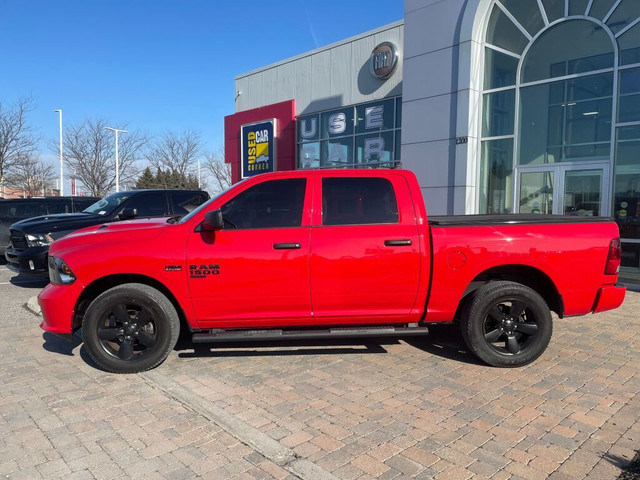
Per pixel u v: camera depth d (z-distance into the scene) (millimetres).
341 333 4582
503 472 2936
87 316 4480
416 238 4570
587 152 10094
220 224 4285
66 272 4516
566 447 3229
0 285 9633
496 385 4297
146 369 4613
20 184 33188
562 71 10367
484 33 11008
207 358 5039
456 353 5180
